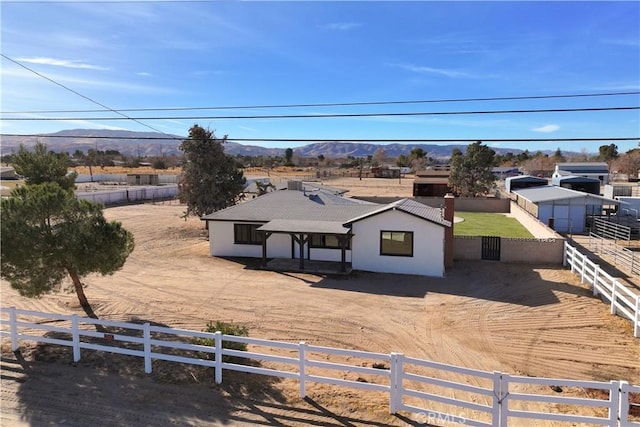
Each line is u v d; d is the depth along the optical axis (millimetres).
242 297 17750
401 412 8734
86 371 10469
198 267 22922
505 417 7867
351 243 22609
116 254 13891
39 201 12719
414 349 12766
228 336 9812
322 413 8695
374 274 21688
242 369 9633
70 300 16969
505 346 12969
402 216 21672
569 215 35312
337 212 25359
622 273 21391
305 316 15523
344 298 17719
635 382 10758
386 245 22109
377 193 65062
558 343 13156
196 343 12297
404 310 16266
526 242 23891
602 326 14500
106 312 15664
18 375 10266
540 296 17938
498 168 112062
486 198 49594
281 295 18078
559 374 11180
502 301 17375
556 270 22172
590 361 11906
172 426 8195
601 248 27750
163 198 61062
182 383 9875
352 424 8305
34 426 8227
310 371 10875
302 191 30312
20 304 16359
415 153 163500
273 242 24703
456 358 12141
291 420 8430
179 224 37281
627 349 12688
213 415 8578
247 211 26125
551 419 7711
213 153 34344
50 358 11203
